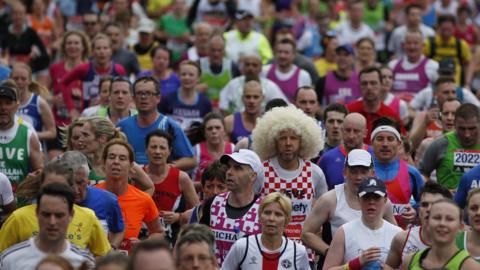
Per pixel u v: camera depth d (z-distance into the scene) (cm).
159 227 2708
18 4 4769
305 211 2798
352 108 3531
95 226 2384
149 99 3222
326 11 5669
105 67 4047
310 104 3475
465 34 5538
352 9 5412
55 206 2167
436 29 5188
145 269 1816
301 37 5547
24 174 3094
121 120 3278
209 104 3934
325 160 2950
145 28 4916
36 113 3575
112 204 2528
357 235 2472
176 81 4241
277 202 2405
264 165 2798
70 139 2841
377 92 3491
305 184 2798
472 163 3044
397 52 5250
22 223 2336
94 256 2388
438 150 3072
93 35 4922
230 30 5256
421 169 3111
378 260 2456
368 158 2598
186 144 3262
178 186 2975
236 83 4025
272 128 2773
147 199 2678
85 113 3506
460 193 2842
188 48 5247
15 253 2212
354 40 5416
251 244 2422
